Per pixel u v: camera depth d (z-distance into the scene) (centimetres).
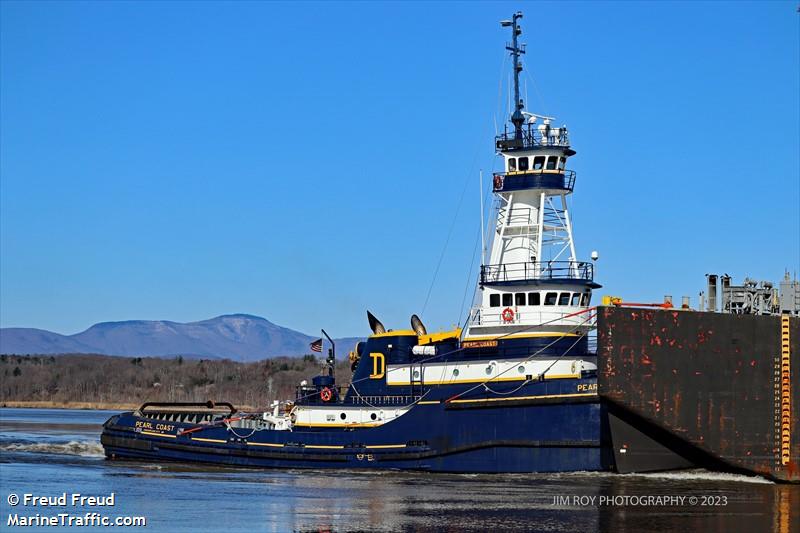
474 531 6750
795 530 6750
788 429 8438
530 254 9581
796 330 8488
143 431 10856
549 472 8688
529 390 8775
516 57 9912
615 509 7369
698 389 8400
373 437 9475
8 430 17712
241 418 10606
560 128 9700
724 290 8756
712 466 8594
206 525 7062
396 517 7181
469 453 8969
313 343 10512
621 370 8288
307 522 7081
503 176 9662
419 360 9731
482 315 9431
